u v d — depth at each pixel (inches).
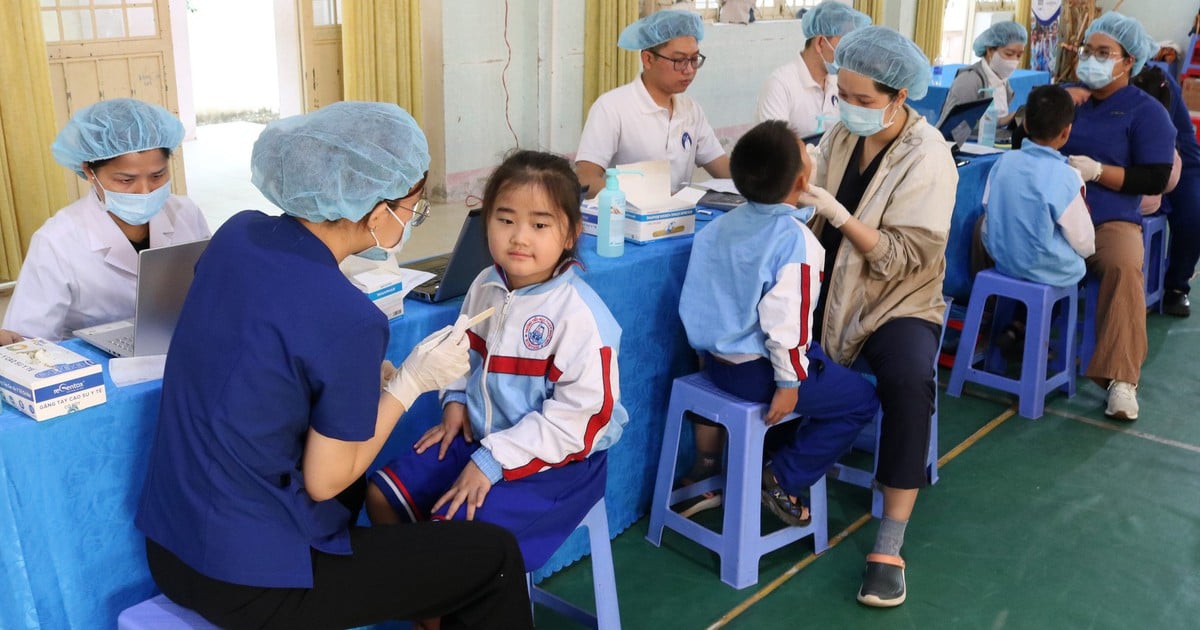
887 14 333.4
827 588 90.1
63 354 56.9
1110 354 127.7
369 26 213.0
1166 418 128.4
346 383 49.2
